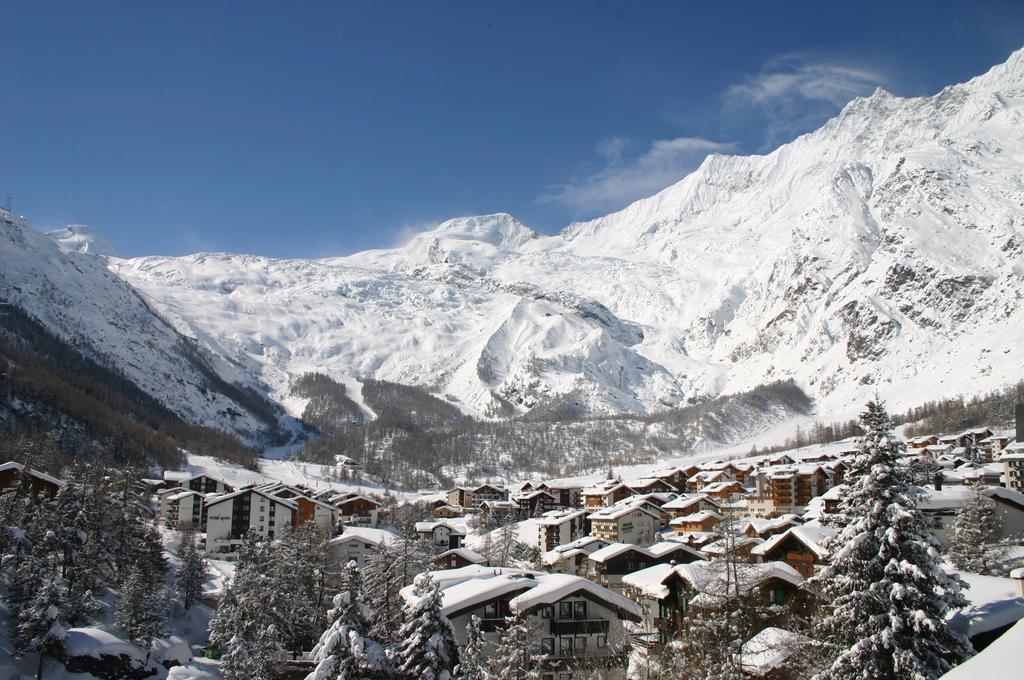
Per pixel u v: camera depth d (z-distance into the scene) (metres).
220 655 106.44
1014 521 96.44
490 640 70.19
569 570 121.81
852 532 43.72
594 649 69.81
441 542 172.50
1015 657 24.06
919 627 41.00
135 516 124.81
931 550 42.22
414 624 57.00
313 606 110.50
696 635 47.12
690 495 194.88
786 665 49.56
